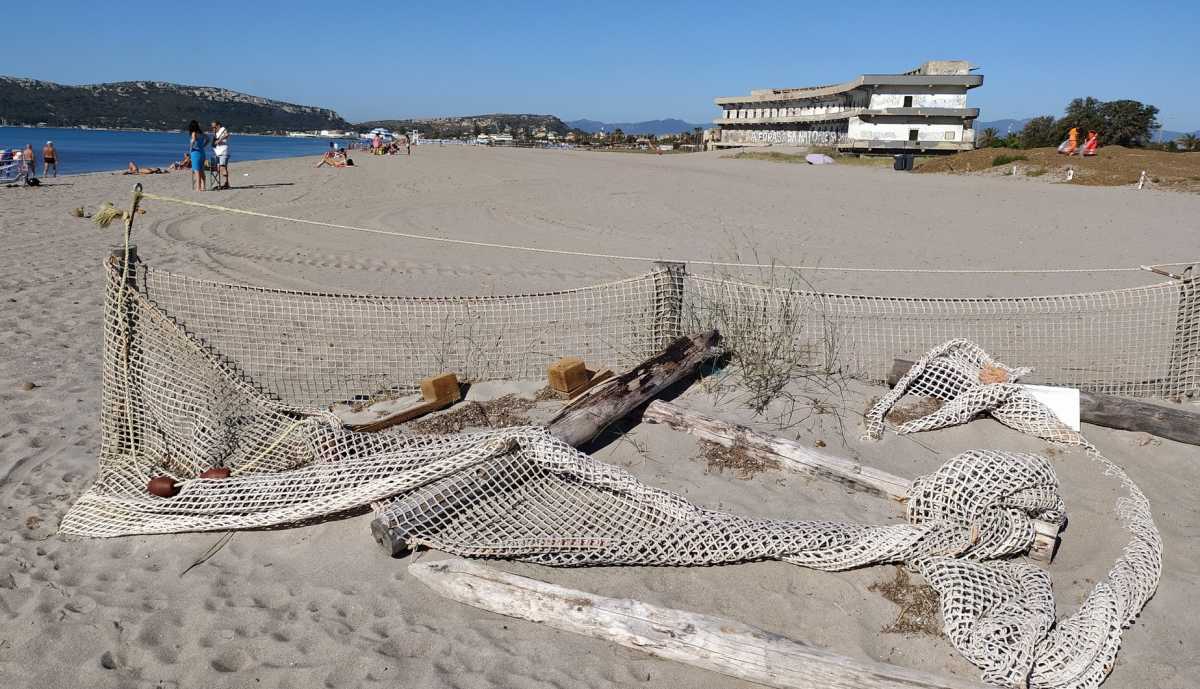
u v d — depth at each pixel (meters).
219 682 3.42
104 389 5.50
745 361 6.92
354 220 17.31
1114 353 7.63
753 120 77.81
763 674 3.38
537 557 4.20
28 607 3.88
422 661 3.54
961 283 11.09
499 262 12.56
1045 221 18.09
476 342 7.94
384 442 5.20
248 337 7.98
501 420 6.04
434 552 4.38
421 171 33.53
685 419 5.80
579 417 5.38
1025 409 5.86
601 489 4.76
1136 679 3.50
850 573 4.19
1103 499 4.99
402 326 8.45
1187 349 6.64
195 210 18.48
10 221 16.27
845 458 5.34
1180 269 12.03
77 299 9.87
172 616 3.84
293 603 3.96
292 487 4.72
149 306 5.57
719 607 3.95
